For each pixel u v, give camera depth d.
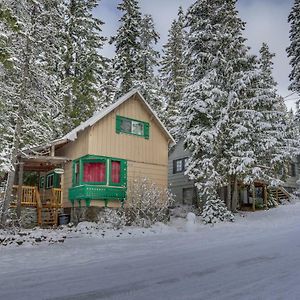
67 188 21.58
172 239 13.42
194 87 21.20
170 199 20.50
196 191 27.28
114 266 8.25
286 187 34.59
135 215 19.05
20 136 16.72
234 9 21.95
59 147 23.39
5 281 6.86
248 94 22.22
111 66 29.42
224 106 21.58
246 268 7.54
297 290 5.73
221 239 12.74
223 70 21.94
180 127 22.42
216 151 20.88
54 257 9.80
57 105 18.27
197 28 22.73
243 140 20.44
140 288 6.10
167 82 33.75
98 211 19.41
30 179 27.81
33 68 16.30
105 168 19.92
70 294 5.81
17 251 10.94
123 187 20.33
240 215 22.11
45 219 21.12
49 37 16.72
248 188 28.61
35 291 6.04
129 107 21.53
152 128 22.52
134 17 28.72
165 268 7.82
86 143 19.67
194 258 8.99
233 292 5.70
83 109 26.42
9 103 15.80
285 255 8.97
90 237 14.40
